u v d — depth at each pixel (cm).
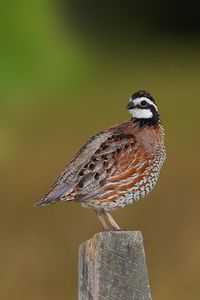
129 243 597
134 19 4025
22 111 2233
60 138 1936
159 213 1451
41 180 1645
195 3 4072
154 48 3834
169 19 4153
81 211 1432
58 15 2662
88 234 1398
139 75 3050
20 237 1410
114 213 1433
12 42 2428
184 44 3906
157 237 1395
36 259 1355
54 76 2533
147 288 595
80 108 2298
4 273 1320
